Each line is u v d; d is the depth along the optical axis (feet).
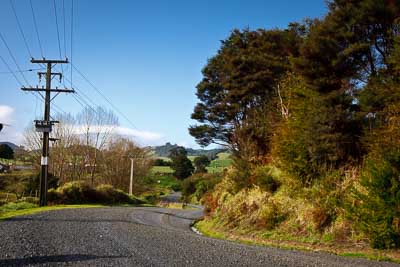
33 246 37.14
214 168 351.25
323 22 73.56
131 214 94.79
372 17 69.36
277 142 71.46
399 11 68.64
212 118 145.18
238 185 79.41
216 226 74.79
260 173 72.90
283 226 59.52
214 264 32.17
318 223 54.39
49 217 71.77
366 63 73.10
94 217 76.59
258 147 86.69
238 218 70.74
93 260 31.76
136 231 54.85
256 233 61.93
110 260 32.01
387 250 45.11
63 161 218.38
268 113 93.50
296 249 49.65
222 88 143.33
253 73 121.90
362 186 53.72
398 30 67.05
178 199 270.26
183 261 32.91
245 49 129.59
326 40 68.85
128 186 243.81
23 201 119.24
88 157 232.94
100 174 239.91
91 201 147.64
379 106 59.67
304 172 63.41
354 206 50.75
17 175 177.47
